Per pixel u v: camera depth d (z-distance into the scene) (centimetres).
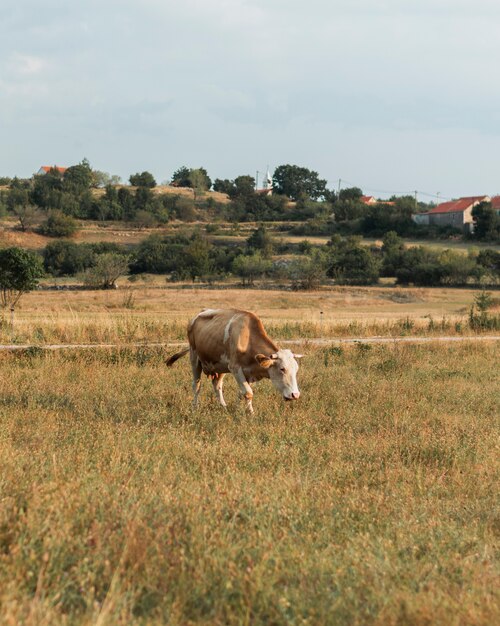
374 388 1930
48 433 1272
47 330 3125
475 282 11706
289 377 1633
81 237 19775
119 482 901
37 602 547
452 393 1911
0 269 6359
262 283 11956
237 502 854
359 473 1122
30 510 724
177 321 3466
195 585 632
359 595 641
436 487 1052
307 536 765
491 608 611
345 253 12962
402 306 8600
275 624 593
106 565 633
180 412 1582
